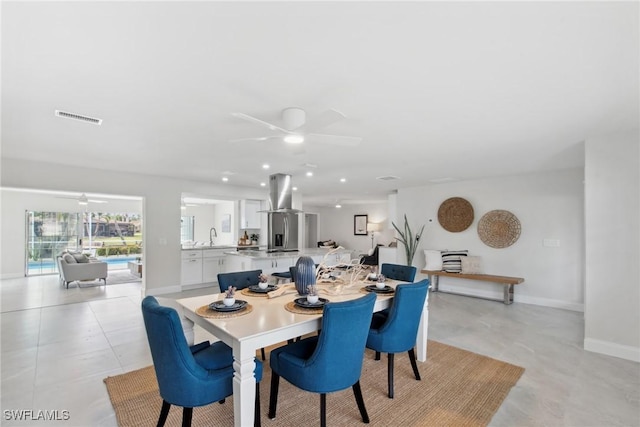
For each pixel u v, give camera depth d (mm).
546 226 5160
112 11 1318
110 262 9688
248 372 1690
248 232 7816
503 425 2010
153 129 2920
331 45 1579
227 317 1981
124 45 1571
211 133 3049
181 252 6086
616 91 2113
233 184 6672
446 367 2824
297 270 2607
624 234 3010
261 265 5027
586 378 2629
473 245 5992
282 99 2244
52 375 2607
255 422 1889
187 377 1627
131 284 6789
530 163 4496
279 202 5238
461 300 5500
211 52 1641
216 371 1796
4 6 1272
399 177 5715
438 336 3658
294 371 1865
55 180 4578
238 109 2430
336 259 5797
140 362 2865
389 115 2570
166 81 1968
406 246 6863
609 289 3088
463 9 1312
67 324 3961
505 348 3287
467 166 4715
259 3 1273
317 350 1792
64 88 2062
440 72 1862
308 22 1397
